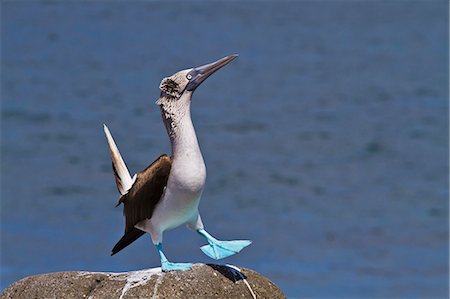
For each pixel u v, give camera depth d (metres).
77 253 32.12
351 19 97.12
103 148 47.06
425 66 70.50
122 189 13.91
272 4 106.88
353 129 52.34
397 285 31.62
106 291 13.77
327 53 76.50
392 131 51.94
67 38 80.75
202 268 14.00
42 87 60.75
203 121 52.94
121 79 64.31
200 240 31.89
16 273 30.69
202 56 75.31
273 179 43.06
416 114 55.75
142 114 53.62
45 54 73.44
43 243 33.09
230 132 50.88
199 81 13.58
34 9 94.38
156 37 83.44
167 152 47.06
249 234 35.97
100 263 31.30
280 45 80.69
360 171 45.38
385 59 73.88
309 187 42.16
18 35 81.56
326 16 98.94
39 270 30.94
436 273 32.50
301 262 33.16
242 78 65.12
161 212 13.60
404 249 34.94
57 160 44.84
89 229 34.75
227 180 42.59
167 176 13.45
